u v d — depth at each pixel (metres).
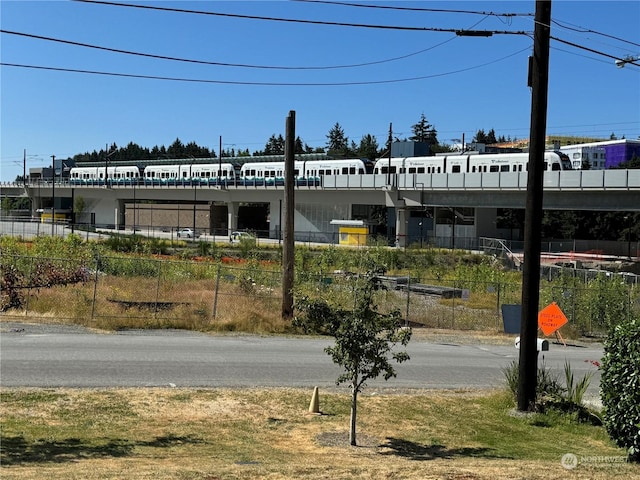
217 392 14.30
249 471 8.21
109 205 120.56
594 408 15.31
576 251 80.25
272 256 56.06
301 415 13.02
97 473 7.86
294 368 17.72
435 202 71.31
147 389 14.16
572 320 30.69
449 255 61.06
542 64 14.23
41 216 128.00
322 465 9.05
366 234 75.38
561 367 21.11
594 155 142.50
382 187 75.31
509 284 39.12
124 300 25.84
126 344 19.88
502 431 12.88
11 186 140.50
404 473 8.11
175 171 102.88
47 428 10.94
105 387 14.16
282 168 88.38
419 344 24.58
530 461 9.97
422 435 12.16
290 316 25.53
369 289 11.32
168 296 28.00
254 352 19.94
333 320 11.39
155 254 54.88
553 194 60.00
